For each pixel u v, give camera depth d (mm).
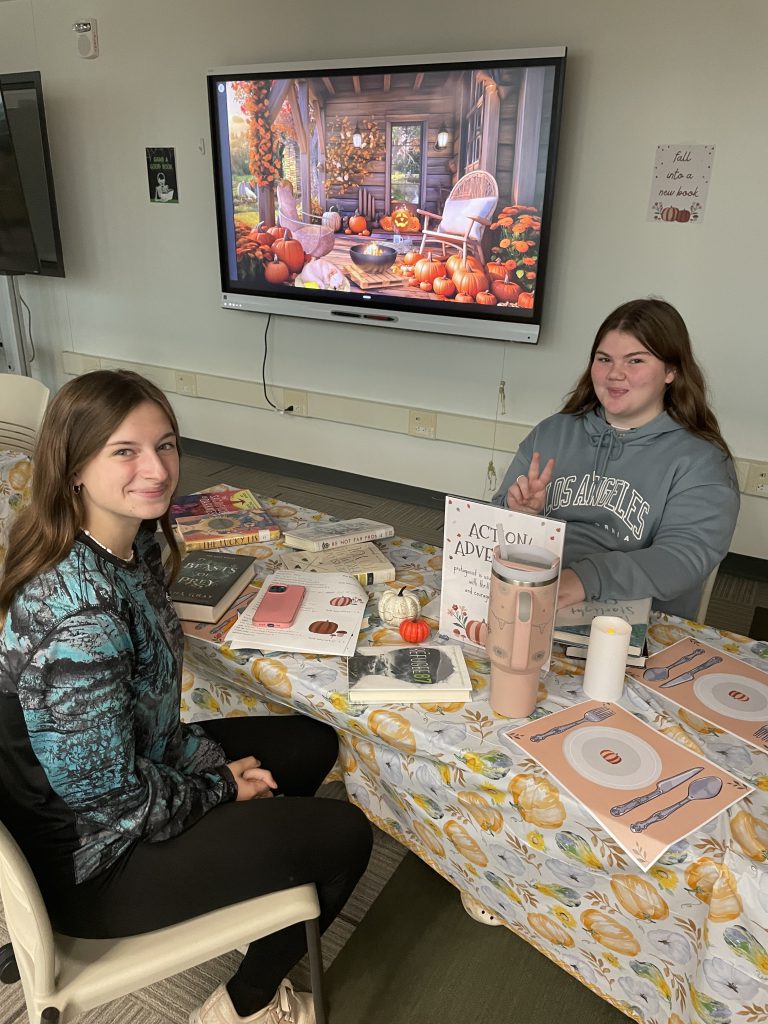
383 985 1397
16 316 4516
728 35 2535
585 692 1144
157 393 1027
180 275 4121
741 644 1300
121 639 959
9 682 935
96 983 959
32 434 2592
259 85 3363
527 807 976
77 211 4332
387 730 1084
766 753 1029
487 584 1214
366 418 3781
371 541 1679
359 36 3191
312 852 1093
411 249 3291
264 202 3574
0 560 2156
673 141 2727
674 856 877
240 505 1844
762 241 2693
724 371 2908
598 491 1646
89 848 994
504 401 3404
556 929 1177
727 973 898
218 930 1028
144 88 3807
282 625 1297
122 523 1033
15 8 4031
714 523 1487
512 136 2895
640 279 2945
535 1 2801
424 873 1646
